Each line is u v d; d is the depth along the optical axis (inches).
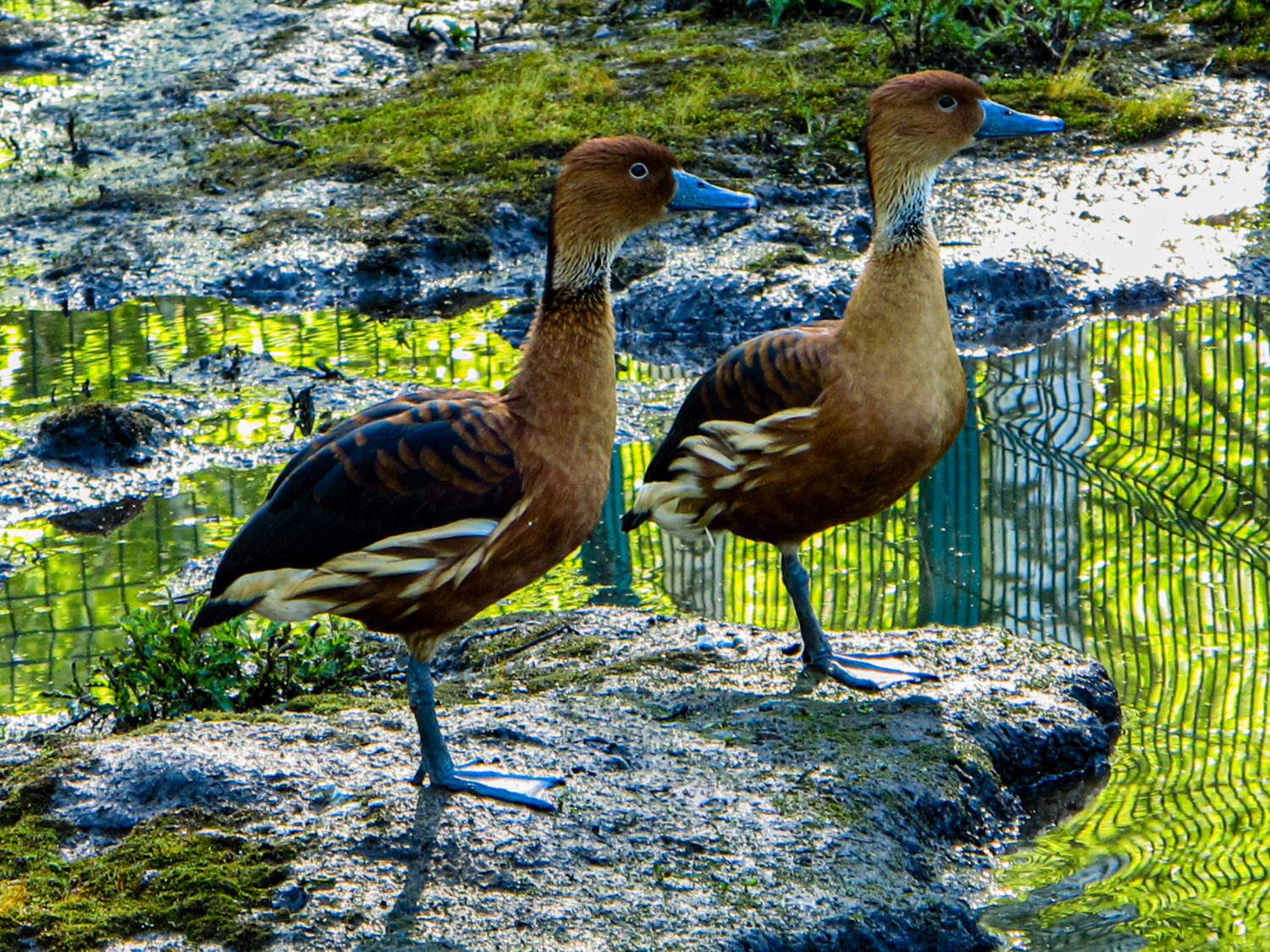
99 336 682.2
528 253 757.3
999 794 355.3
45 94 1002.1
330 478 307.7
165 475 559.8
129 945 280.5
